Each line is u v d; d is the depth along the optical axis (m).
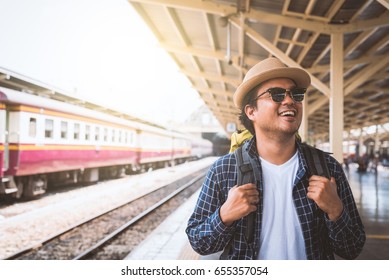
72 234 6.59
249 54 12.33
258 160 1.64
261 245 1.58
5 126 9.30
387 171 22.62
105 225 7.49
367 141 36.03
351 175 18.38
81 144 13.15
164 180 17.88
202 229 1.59
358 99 19.55
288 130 1.56
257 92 1.65
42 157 10.49
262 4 7.98
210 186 1.69
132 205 9.97
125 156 18.61
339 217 1.48
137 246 5.74
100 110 20.50
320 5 7.40
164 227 7.21
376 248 4.70
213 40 11.02
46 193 11.73
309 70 11.98
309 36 9.40
